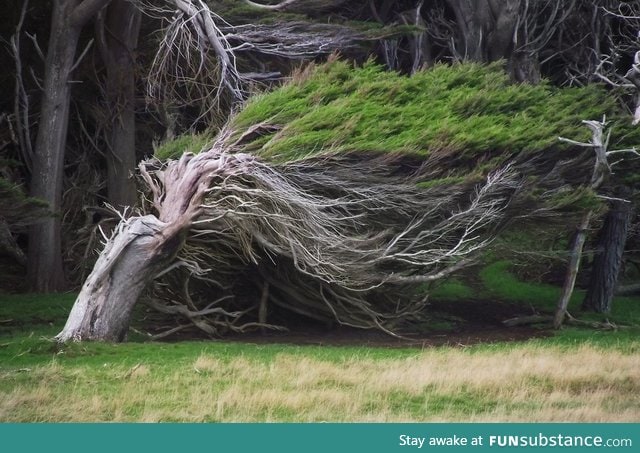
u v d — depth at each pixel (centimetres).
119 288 3781
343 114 4109
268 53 5481
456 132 4122
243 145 4106
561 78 7100
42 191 5238
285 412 2594
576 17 6644
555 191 4375
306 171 4022
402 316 4444
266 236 4034
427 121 4231
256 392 2736
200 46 5156
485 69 4962
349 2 6931
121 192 5638
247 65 5631
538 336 4338
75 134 6284
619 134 4622
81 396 2712
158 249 3831
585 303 5072
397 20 6931
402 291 4497
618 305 5347
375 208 4097
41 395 2683
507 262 5953
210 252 4125
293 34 5438
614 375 3094
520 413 2592
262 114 4166
